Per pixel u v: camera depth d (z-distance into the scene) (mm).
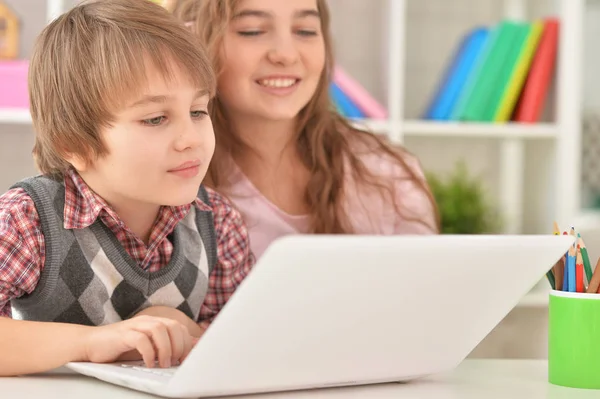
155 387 830
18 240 1129
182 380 801
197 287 1330
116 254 1202
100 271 1191
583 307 958
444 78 3262
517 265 893
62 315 1184
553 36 3211
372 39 3418
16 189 1183
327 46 1861
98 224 1199
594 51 3451
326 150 1833
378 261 785
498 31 3174
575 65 3201
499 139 3559
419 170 1971
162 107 1104
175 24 1173
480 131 3129
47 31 1205
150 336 997
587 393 928
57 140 1165
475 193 3150
